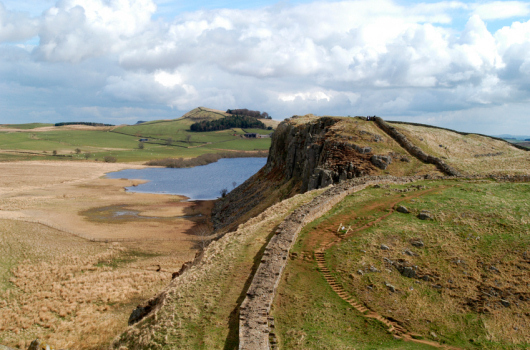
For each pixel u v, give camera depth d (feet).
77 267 176.76
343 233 103.04
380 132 250.16
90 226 257.55
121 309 136.87
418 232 96.58
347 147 222.48
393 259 87.45
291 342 63.72
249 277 86.53
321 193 146.82
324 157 225.35
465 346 62.90
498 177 144.66
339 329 67.10
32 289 151.94
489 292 74.33
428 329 67.41
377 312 72.08
